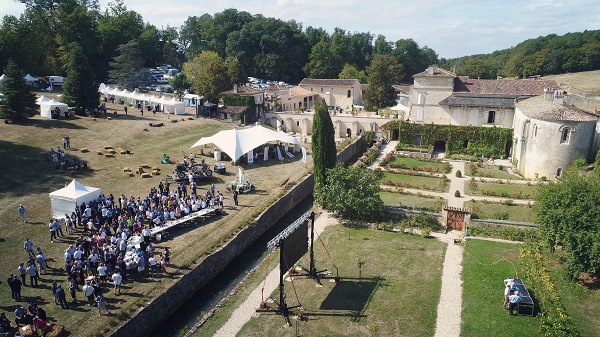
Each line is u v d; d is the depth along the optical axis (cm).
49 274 2997
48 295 2767
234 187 4738
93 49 10875
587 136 5269
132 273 3036
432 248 3584
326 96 10612
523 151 5719
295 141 6153
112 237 3244
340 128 8306
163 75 12675
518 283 2766
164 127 7075
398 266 3288
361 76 13612
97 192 3947
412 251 3538
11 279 2658
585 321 2508
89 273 2919
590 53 13450
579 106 6303
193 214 3981
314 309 2762
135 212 3909
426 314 2675
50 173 4794
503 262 3244
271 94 9444
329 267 3294
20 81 6116
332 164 4519
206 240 3603
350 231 3962
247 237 3881
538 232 3281
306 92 10319
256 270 3322
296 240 2900
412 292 2923
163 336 2684
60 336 2361
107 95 8694
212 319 2692
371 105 10294
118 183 4772
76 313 2589
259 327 2592
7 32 9162
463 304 2767
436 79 7288
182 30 16225
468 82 7631
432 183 5359
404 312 2705
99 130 6488
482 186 5244
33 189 4362
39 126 6162
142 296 2775
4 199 4075
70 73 6969
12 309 2603
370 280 3095
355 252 3538
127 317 2553
